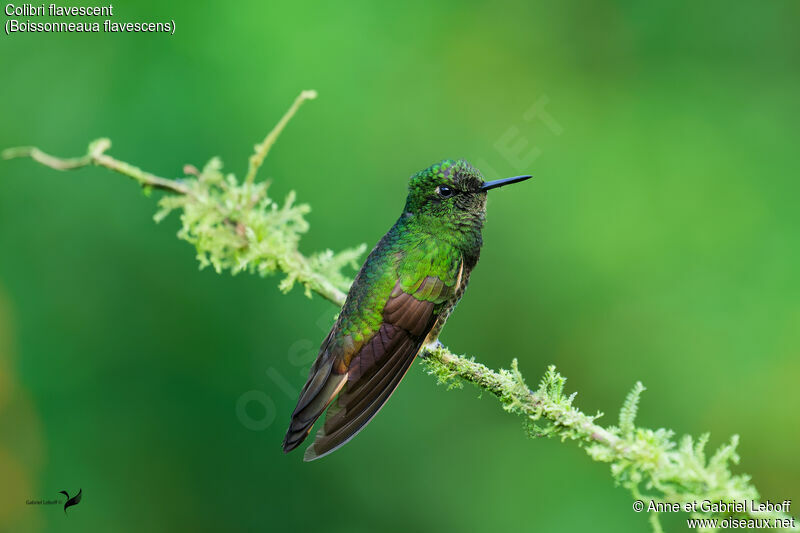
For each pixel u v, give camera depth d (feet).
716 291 42.98
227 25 43.78
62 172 39.60
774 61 49.57
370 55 46.85
